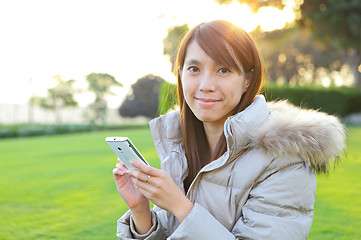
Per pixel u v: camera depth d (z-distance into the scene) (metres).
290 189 1.22
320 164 1.24
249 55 1.32
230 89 1.30
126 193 1.42
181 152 1.55
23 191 5.11
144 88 28.84
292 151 1.20
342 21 16.62
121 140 1.19
